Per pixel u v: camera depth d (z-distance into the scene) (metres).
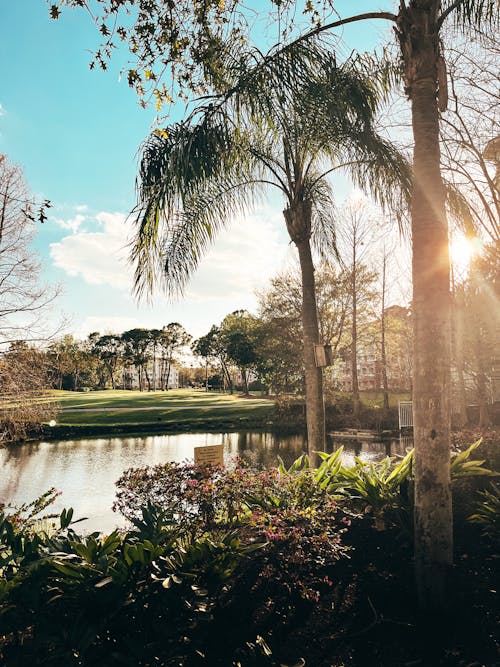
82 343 87.06
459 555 3.99
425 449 3.46
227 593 3.55
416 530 3.47
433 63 3.86
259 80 4.89
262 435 26.62
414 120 3.87
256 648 2.80
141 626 2.72
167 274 6.45
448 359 3.53
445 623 3.11
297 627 3.12
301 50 4.93
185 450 20.94
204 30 4.49
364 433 23.80
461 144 6.84
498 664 2.64
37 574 2.77
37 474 15.02
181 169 4.77
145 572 2.87
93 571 2.76
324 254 8.55
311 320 6.79
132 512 4.68
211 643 2.95
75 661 2.38
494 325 17.17
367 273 27.42
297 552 3.68
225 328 63.78
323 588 3.64
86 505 10.38
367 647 2.89
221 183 6.77
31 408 16.09
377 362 33.78
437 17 4.14
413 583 3.68
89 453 20.17
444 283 3.58
